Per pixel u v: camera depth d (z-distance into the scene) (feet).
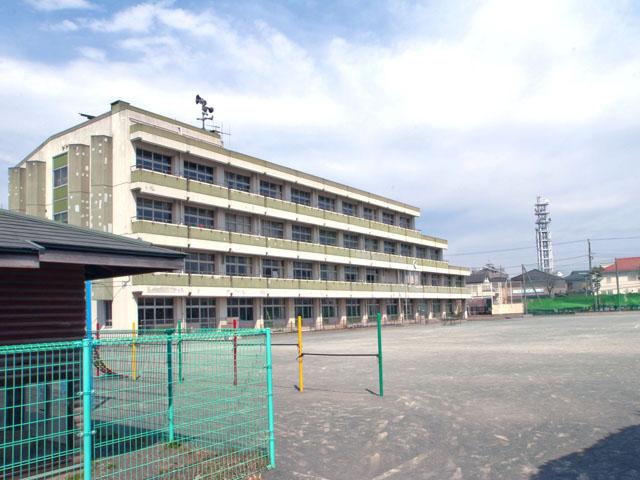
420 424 29.17
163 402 27.58
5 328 20.15
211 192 141.38
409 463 22.35
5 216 23.40
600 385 40.04
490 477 20.22
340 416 31.71
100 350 26.53
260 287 153.69
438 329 160.86
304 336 143.33
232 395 33.58
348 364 62.28
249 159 156.15
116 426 25.95
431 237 261.65
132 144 126.11
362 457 23.29
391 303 232.53
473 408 33.09
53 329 21.43
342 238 201.36
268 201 161.17
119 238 24.26
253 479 20.33
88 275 29.81
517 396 36.65
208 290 136.05
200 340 22.31
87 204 130.52
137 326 113.70
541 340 91.30
